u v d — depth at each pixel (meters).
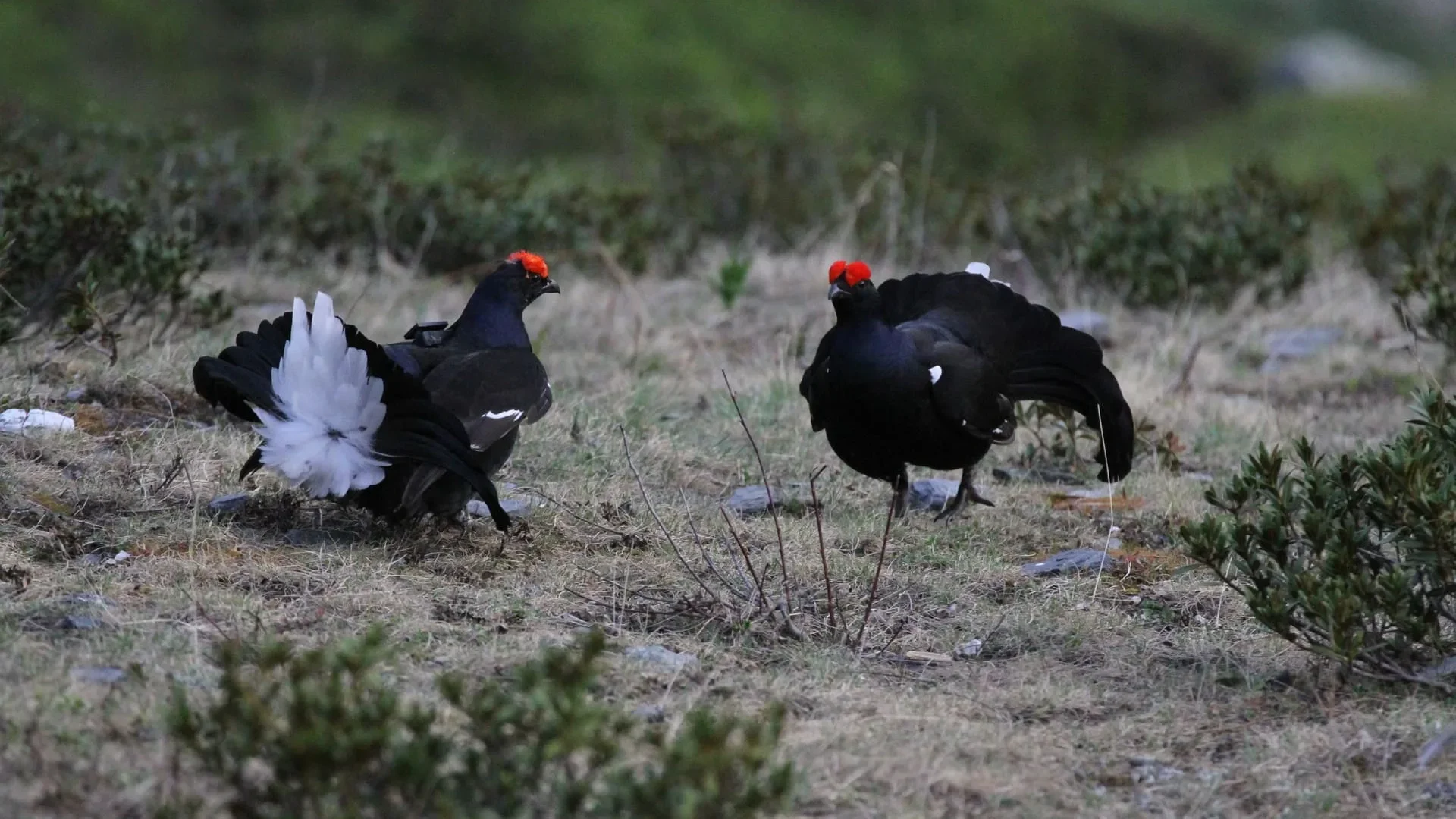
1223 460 17.16
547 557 12.40
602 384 18.38
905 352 13.49
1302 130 60.78
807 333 21.72
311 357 11.10
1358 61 78.88
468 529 12.78
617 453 15.26
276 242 23.92
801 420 17.16
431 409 11.23
